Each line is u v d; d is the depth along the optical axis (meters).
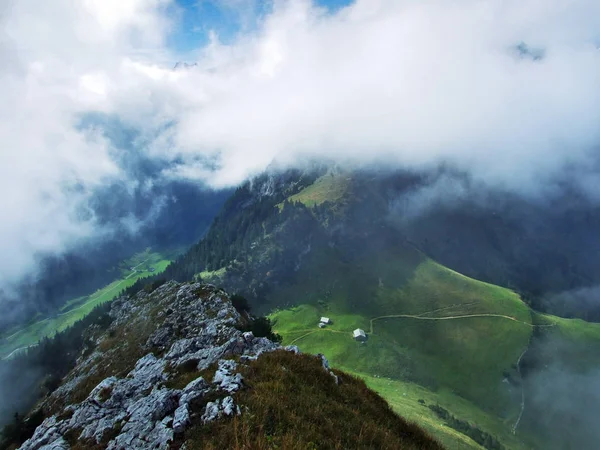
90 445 30.53
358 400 29.17
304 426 21.77
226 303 94.19
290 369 29.75
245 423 21.27
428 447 26.23
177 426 22.97
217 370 29.97
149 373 48.91
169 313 100.25
